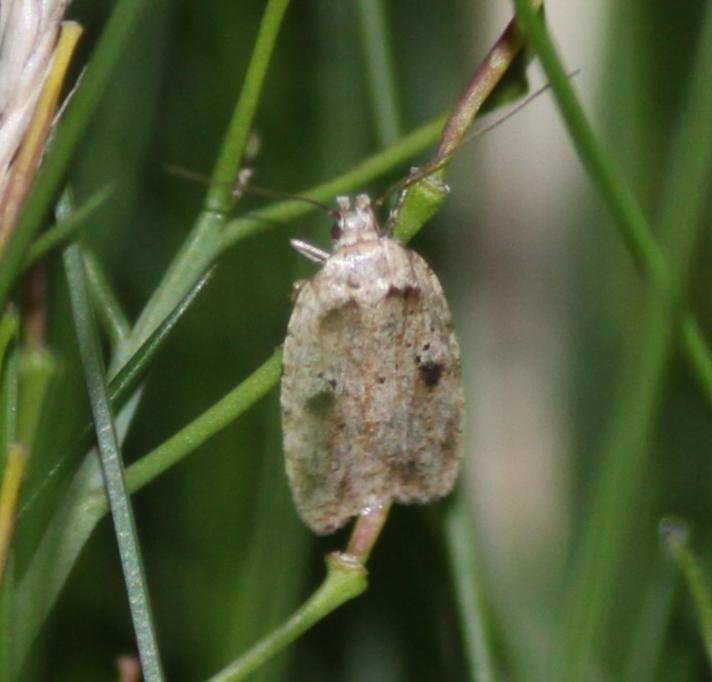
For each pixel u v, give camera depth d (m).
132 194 0.14
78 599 0.14
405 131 0.15
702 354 0.11
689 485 0.15
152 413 0.15
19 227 0.10
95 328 0.11
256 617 0.13
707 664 0.14
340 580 0.11
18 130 0.11
